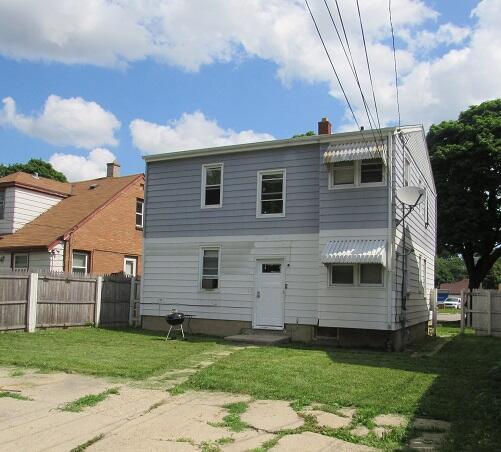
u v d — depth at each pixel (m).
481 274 32.09
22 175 24.94
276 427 6.76
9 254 22.36
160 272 18.53
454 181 29.33
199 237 17.95
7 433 6.34
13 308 15.65
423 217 20.80
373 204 15.15
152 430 6.59
